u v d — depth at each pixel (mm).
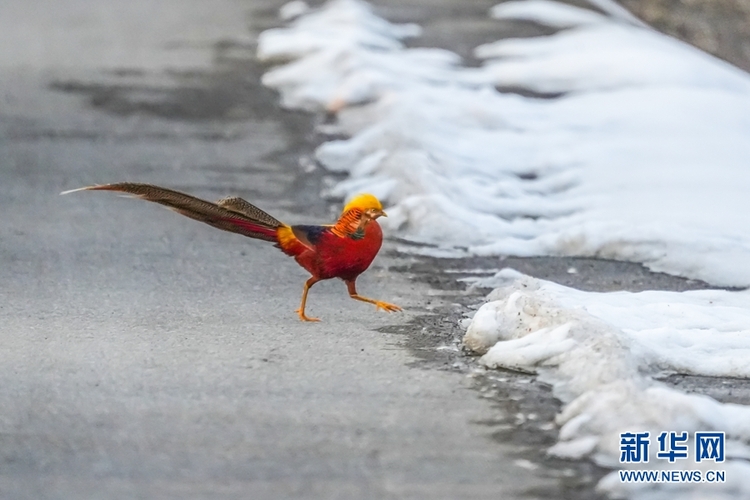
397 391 8672
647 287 11766
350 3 24875
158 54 22484
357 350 9547
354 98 18547
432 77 19938
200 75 20938
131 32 24547
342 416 8227
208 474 7340
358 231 9273
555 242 12922
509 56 21422
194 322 10219
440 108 17797
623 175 15484
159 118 18344
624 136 17062
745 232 13297
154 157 16328
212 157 16391
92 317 10297
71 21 25891
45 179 15219
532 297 9641
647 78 19688
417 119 16719
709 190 14898
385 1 26312
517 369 9000
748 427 7844
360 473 7387
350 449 7715
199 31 24625
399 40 22688
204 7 27438
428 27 23812
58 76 20719
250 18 25953
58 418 8102
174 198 8859
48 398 8430
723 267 12172
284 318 10391
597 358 8617
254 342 9703
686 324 10008
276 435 7906
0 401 8359
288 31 23703
